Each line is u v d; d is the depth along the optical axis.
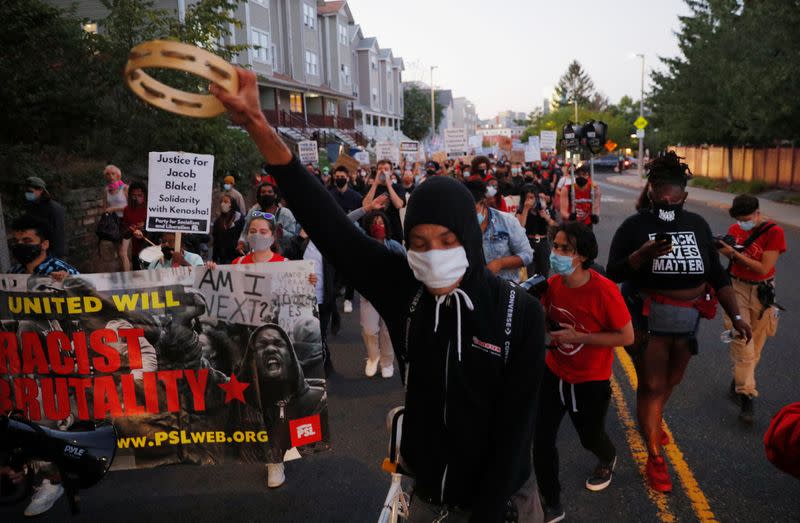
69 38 13.16
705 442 4.80
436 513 2.04
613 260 4.08
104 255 11.30
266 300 4.03
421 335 1.82
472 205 1.74
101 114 13.95
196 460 4.09
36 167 11.26
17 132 12.81
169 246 5.17
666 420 5.22
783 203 24.50
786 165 27.95
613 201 29.56
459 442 1.85
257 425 4.07
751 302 5.14
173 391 4.02
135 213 8.54
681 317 3.92
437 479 1.92
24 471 3.27
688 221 3.92
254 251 4.90
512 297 1.82
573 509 3.93
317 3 48.41
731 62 26.34
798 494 4.05
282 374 4.06
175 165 4.94
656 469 4.12
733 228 5.30
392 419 2.13
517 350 1.81
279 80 38.00
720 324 8.11
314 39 45.28
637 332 4.02
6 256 6.39
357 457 4.74
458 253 1.69
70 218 11.38
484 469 1.90
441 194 1.68
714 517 3.81
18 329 3.95
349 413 5.58
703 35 32.03
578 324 3.51
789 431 2.13
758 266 5.00
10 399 3.98
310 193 1.75
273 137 1.61
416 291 1.85
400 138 65.12
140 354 3.98
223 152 16.44
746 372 5.08
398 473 2.12
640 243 3.96
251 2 35.69
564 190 11.23
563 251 3.42
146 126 14.82
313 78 45.12
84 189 11.91
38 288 3.91
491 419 1.85
